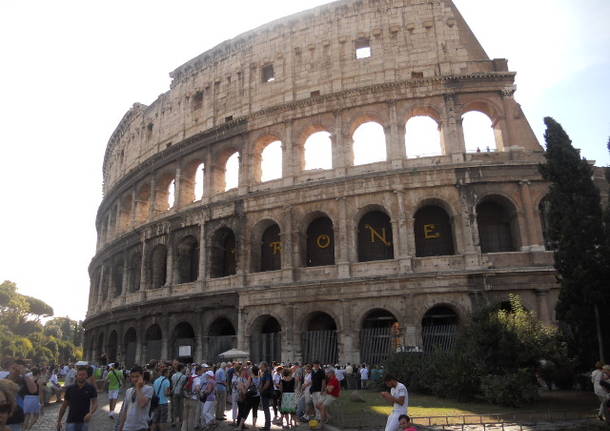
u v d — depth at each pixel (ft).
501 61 186.70
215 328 200.85
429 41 192.13
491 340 111.14
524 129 179.52
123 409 55.77
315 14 209.05
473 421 85.76
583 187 121.08
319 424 85.81
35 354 490.90
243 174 203.92
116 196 278.87
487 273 158.81
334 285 170.91
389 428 57.93
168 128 247.70
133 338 241.35
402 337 158.92
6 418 36.19
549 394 117.19
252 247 192.65
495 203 178.60
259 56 218.79
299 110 198.90
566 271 117.39
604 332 111.34
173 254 216.74
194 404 85.87
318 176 188.85
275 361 175.52
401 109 185.98
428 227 178.40
